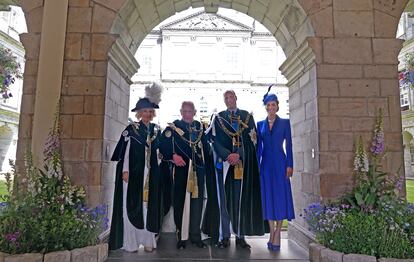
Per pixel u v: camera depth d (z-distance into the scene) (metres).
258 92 36.06
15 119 23.12
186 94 35.94
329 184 4.25
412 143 23.64
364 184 3.95
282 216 4.59
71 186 3.93
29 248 3.32
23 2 4.63
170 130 4.77
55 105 4.24
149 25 6.04
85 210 3.83
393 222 3.52
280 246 4.86
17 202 3.60
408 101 23.34
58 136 4.15
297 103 5.42
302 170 5.09
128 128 4.56
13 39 18.75
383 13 4.58
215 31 36.34
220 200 4.71
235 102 4.84
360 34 4.54
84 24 4.52
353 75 4.46
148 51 36.50
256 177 4.68
